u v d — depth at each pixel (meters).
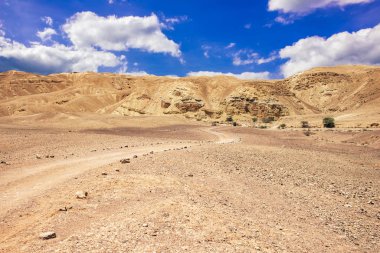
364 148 52.69
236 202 16.00
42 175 19.22
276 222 13.88
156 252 9.10
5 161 23.89
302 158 36.66
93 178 17.48
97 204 13.19
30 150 30.42
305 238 12.41
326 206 18.06
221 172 23.22
